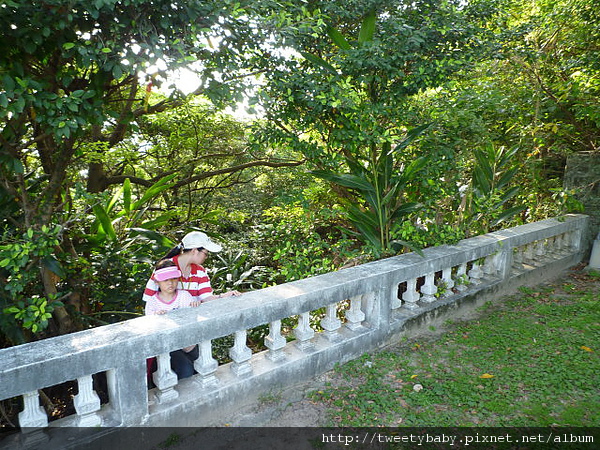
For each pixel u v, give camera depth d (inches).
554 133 255.8
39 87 92.7
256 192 379.9
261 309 111.1
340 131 152.9
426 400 114.5
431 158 167.9
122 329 95.2
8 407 122.5
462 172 227.1
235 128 302.5
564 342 145.7
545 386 119.6
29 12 87.0
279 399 115.8
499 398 114.8
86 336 91.2
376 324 142.4
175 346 96.9
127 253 168.7
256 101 121.3
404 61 150.8
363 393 117.6
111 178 251.8
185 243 117.3
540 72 239.6
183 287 120.6
